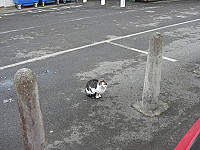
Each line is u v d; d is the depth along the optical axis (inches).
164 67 242.2
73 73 227.9
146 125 149.5
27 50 290.8
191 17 507.2
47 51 287.4
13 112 164.4
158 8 640.4
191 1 816.9
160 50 144.1
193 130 89.1
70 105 173.0
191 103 174.7
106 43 320.2
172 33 372.8
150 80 153.2
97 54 278.5
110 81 211.5
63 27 410.3
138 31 384.2
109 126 148.8
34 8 633.6
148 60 150.1
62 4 716.7
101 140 135.9
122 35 360.2
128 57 270.1
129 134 141.0
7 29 398.3
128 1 802.2
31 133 94.7
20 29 398.0
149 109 161.5
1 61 254.5
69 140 136.0
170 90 194.7
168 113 161.9
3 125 149.5
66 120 154.9
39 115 94.3
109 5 702.5
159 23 444.8
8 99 181.3
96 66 244.2
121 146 131.0
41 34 365.1
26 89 87.1
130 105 173.0
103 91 174.2
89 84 178.1
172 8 642.8
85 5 701.3
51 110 166.1
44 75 222.5
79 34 364.8
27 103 89.1
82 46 306.3
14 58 263.9
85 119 156.2
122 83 207.8
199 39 340.5
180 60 260.7
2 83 206.8
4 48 297.4
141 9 621.3
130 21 462.9
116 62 255.3
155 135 139.9
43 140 100.3
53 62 254.1
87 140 136.0
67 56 271.4
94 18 490.3
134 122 152.7
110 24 435.2
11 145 132.1
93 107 170.7
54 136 139.3
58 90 195.3
